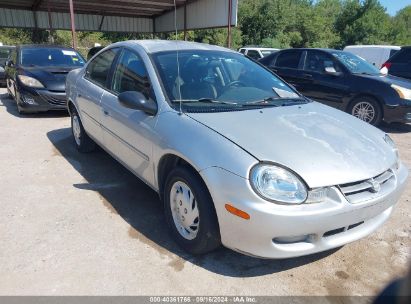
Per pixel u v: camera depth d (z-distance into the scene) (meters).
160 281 2.41
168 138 2.71
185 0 17.00
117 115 3.46
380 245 2.90
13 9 19.06
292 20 43.56
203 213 2.44
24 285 2.33
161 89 3.05
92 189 3.76
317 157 2.37
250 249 2.28
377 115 6.67
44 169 4.30
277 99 3.39
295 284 2.44
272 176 2.20
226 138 2.46
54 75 7.08
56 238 2.85
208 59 3.54
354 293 2.36
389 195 2.50
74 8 18.98
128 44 3.77
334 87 7.14
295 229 2.18
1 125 6.36
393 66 8.69
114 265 2.55
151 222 3.14
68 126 6.35
